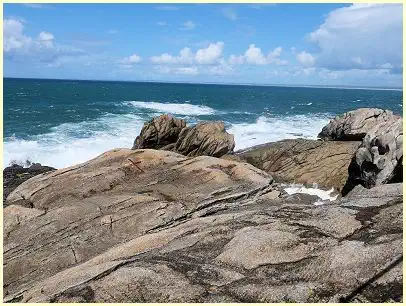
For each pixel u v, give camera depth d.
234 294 7.34
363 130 27.28
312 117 57.31
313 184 21.92
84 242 11.71
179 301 7.26
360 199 10.53
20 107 64.75
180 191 14.33
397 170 17.20
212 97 112.06
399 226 8.77
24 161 29.16
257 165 23.97
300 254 8.24
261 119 53.66
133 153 17.42
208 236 9.56
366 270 7.48
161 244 9.92
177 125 28.67
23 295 9.02
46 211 12.99
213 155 25.72
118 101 84.75
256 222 9.95
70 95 100.88
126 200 13.34
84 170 16.00
